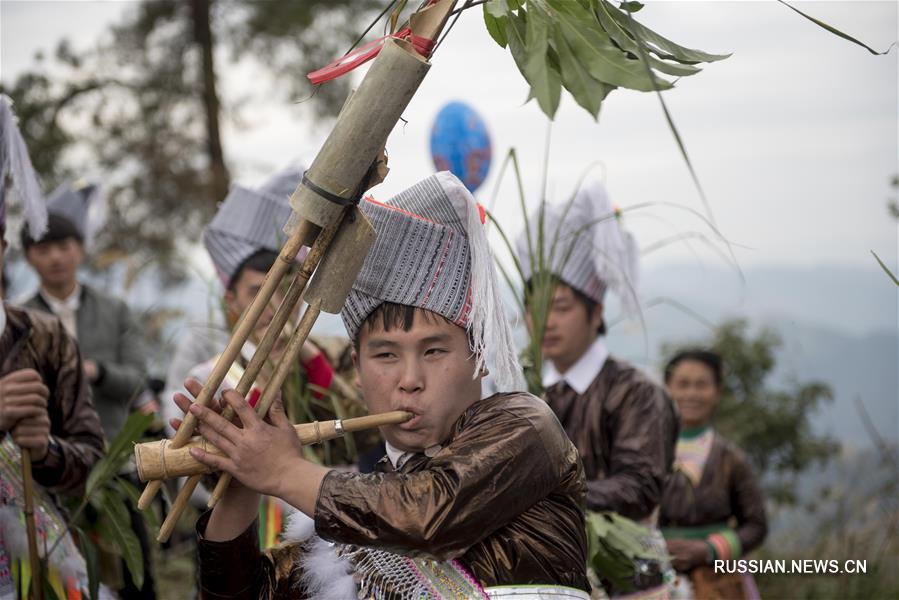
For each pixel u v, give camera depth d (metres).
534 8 1.71
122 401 4.79
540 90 1.64
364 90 1.67
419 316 1.89
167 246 10.05
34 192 2.77
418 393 1.89
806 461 7.81
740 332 8.32
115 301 5.12
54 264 4.94
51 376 2.89
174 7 10.65
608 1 1.81
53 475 2.74
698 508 4.95
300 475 1.75
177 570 5.84
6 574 2.59
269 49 10.52
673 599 4.57
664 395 3.66
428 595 1.86
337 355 3.55
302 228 1.74
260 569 2.04
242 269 3.64
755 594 4.88
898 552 6.12
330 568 1.98
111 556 3.30
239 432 1.75
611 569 3.29
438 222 1.93
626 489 3.41
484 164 4.42
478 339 1.86
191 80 10.69
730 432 7.92
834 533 6.43
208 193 10.48
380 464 2.03
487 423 1.82
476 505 1.74
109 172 10.34
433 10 1.72
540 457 1.80
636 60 1.71
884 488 6.40
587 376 3.69
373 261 1.90
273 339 1.76
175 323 4.39
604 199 3.67
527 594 1.83
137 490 2.95
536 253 3.68
